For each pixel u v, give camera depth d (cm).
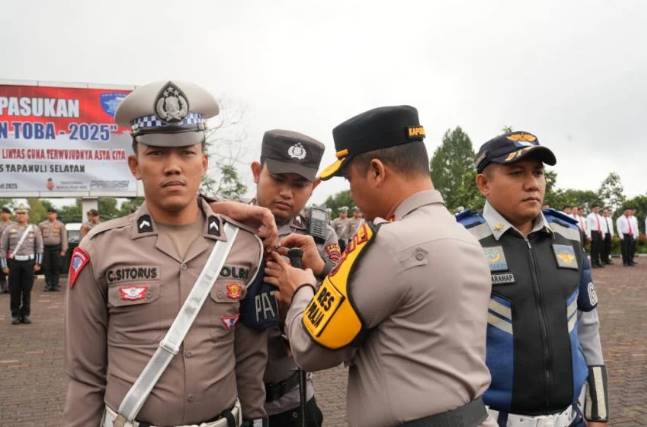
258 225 204
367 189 180
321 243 274
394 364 161
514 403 219
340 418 479
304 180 261
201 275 185
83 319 183
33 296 1277
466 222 242
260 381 207
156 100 182
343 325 161
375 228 165
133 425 177
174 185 184
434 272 159
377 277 160
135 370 178
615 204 3462
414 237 162
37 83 1491
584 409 246
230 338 192
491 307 223
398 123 176
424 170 180
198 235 193
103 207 2558
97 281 182
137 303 178
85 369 185
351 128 180
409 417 157
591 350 250
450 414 157
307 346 168
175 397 177
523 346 220
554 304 226
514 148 227
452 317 160
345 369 637
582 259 244
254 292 199
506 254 228
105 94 1534
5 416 488
